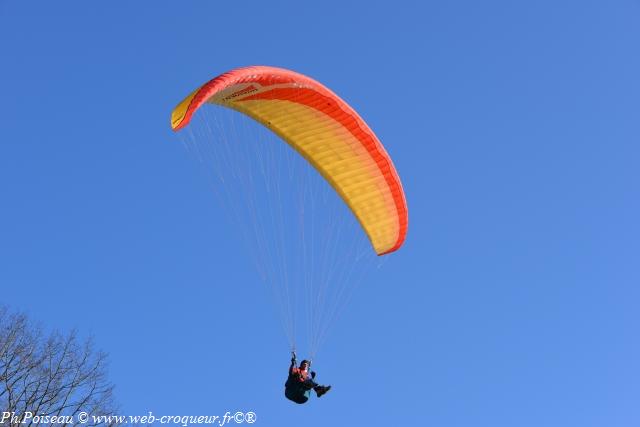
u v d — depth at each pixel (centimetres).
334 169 3728
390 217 3797
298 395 3322
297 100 3516
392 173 3681
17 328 4034
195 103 2927
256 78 3256
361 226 3831
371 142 3609
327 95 3456
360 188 3744
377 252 3875
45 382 3931
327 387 3334
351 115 3525
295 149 3744
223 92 3309
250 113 3634
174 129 2942
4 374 3894
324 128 3625
